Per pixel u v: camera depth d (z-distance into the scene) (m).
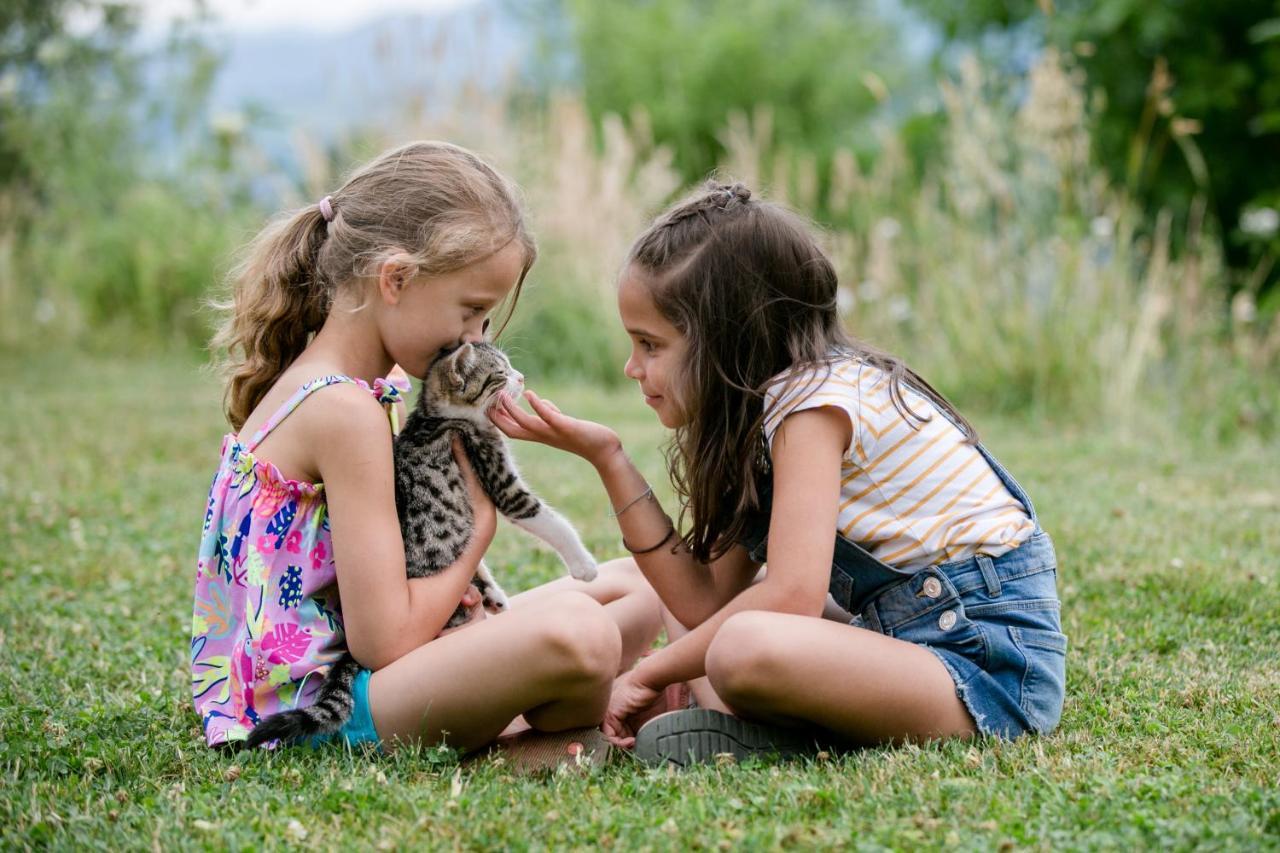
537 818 2.61
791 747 3.08
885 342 9.60
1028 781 2.74
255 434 3.15
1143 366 8.60
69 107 14.16
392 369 3.46
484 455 3.42
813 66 17.98
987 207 9.39
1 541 5.48
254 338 3.37
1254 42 11.52
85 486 6.68
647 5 19.12
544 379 11.10
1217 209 12.16
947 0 13.13
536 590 3.71
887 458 3.17
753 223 3.27
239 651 3.12
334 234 3.24
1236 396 8.32
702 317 3.24
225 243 13.56
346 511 3.02
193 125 14.69
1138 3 11.44
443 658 2.99
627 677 3.33
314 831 2.58
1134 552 5.08
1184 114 11.62
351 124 11.73
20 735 3.16
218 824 2.59
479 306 3.29
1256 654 3.87
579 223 11.27
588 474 7.00
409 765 2.91
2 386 10.93
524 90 12.89
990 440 8.05
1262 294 11.58
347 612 3.05
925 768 2.85
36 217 14.38
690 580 3.43
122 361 12.98
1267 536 5.39
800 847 2.45
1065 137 8.88
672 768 2.92
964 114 9.46
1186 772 2.83
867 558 3.19
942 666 3.04
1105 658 3.84
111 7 14.48
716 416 3.28
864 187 10.28
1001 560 3.16
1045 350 8.91
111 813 2.65
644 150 16.31
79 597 4.67
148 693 3.55
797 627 2.93
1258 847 2.38
